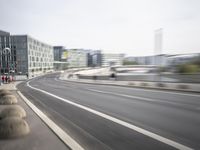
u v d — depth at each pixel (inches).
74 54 6727.4
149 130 283.7
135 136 258.4
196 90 724.7
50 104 521.3
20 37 3208.7
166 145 226.5
